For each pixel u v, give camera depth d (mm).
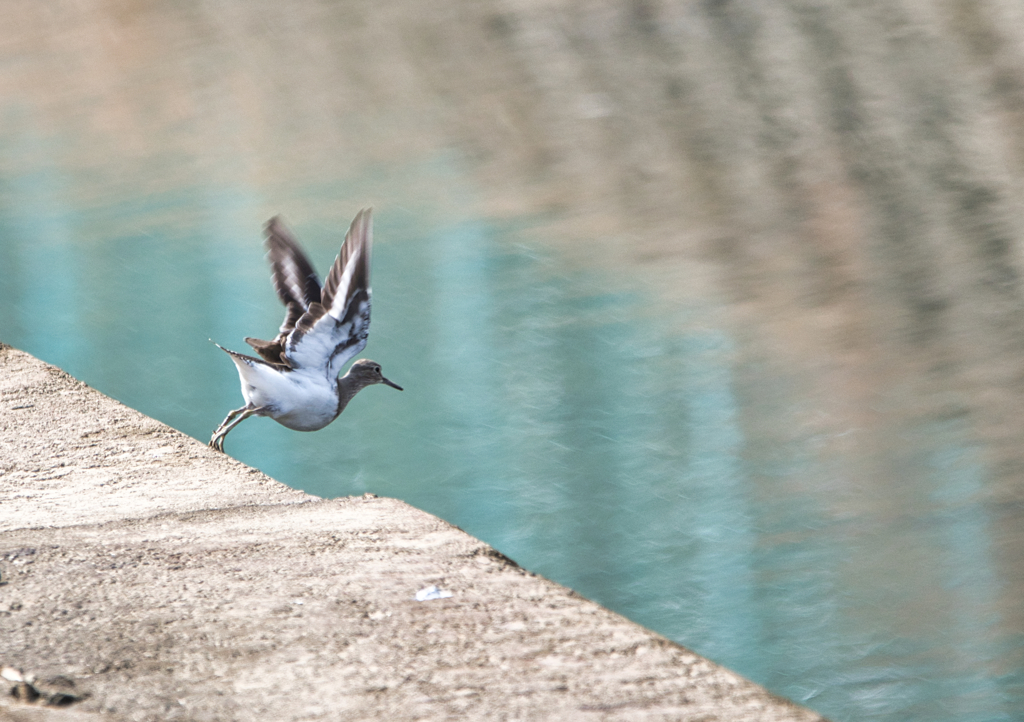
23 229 27609
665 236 24609
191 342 20469
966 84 34219
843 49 38969
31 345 20484
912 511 13852
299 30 48188
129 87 42062
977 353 18094
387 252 24734
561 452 15945
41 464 6758
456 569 5203
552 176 29750
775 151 30484
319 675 4262
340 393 8922
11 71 45688
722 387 17562
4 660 4305
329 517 5895
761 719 4016
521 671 4309
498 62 41719
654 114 34594
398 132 34594
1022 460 14961
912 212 25047
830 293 21141
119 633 4547
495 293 21938
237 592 4930
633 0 47656
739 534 13781
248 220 27375
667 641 4574
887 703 10695
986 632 11633
